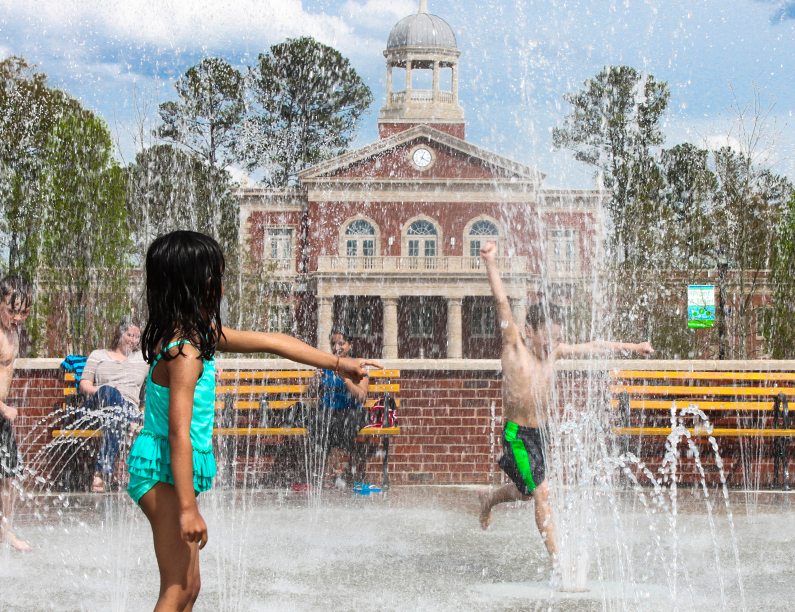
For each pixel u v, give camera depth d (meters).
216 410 8.24
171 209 26.83
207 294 2.55
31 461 7.83
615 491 7.77
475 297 39.66
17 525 5.70
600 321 17.23
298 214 40.22
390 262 38.81
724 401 8.54
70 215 25.00
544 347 4.46
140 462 2.51
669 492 7.73
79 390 7.30
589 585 3.93
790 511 6.52
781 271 25.97
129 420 7.29
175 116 26.91
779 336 25.73
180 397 2.46
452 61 43.75
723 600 3.62
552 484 5.23
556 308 4.54
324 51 39.19
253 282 34.06
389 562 4.47
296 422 8.05
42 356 24.22
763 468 8.34
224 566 4.36
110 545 4.93
